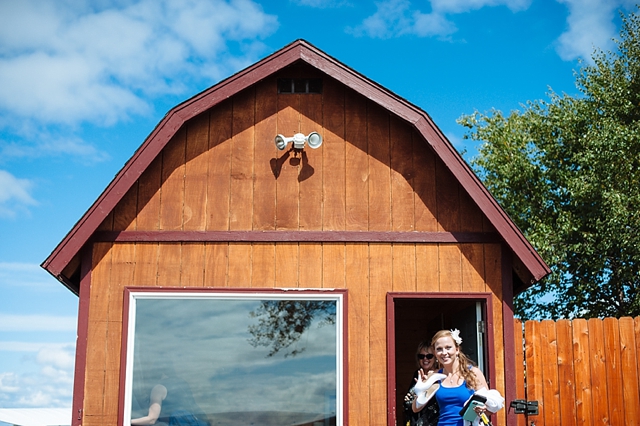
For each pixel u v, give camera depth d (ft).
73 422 24.07
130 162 25.16
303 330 25.21
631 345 27.78
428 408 23.15
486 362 25.39
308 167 26.37
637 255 52.03
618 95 60.54
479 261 25.91
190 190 26.04
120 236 25.52
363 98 26.89
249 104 26.73
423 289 25.63
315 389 24.76
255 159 26.37
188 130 26.43
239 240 25.70
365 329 25.26
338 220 26.03
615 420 27.37
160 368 24.67
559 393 27.50
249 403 24.56
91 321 24.88
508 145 63.10
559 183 60.64
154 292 25.16
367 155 26.53
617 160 54.54
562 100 64.39
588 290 57.41
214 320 25.17
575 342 27.84
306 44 26.40
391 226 26.07
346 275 25.63
